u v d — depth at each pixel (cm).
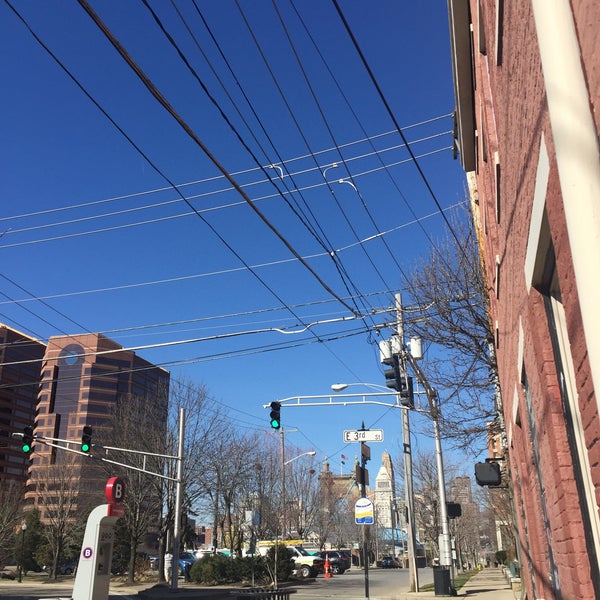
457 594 2253
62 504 5019
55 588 3697
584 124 220
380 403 2284
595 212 211
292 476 5847
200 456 3844
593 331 209
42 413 10238
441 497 2469
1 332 8381
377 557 8162
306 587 3183
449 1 764
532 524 773
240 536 4409
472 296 1694
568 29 229
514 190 445
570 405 385
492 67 522
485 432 1852
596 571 364
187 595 2494
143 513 3991
